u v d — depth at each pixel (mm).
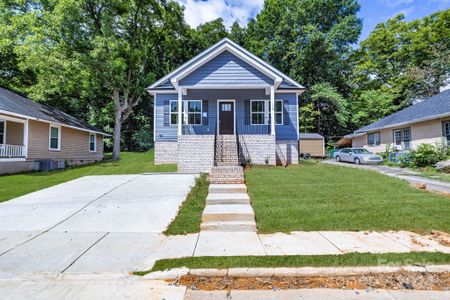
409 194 7000
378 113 26969
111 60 18172
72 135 18547
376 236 4578
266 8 31547
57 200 7246
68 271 3484
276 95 14234
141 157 21625
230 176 8570
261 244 4297
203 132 14359
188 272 3381
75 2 16625
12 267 3604
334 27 28969
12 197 7645
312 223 5180
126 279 3293
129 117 30188
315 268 3387
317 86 27672
